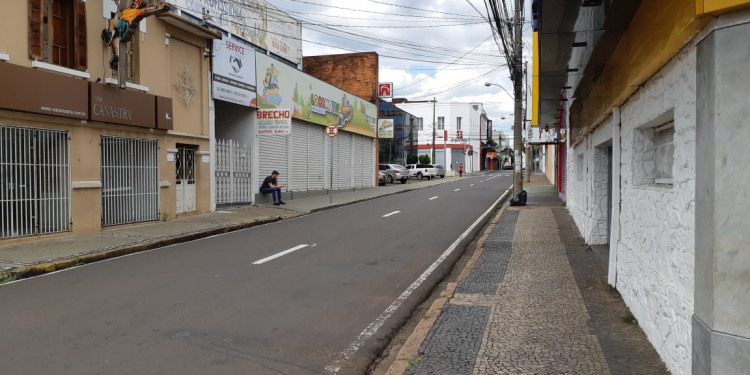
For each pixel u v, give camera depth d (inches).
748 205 124.0
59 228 462.9
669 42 151.5
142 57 558.6
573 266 347.6
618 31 218.2
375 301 286.0
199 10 740.0
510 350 198.8
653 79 193.2
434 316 246.5
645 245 210.7
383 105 2224.4
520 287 298.5
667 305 174.7
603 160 415.5
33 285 307.1
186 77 639.1
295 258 399.5
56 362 188.5
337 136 1148.5
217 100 705.6
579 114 415.8
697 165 139.9
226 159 732.7
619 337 207.2
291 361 196.7
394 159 2321.6
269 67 827.4
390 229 573.3
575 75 309.6
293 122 934.4
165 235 484.7
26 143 432.5
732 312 126.7
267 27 972.6
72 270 350.9
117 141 528.4
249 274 341.4
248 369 186.5
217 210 700.0
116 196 528.4
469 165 3225.9
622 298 260.5
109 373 179.3
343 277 340.2
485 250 428.1
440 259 409.1
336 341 221.3
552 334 214.7
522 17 663.8
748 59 123.3
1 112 407.5
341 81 1430.9
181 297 280.7
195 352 201.2
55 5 466.3
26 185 433.4
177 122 623.8
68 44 475.2
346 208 819.4
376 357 207.8
